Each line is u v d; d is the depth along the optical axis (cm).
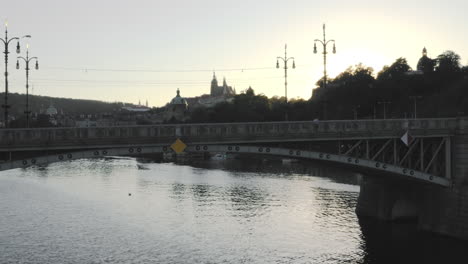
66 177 13188
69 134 4847
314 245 6084
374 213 7544
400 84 18050
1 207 8488
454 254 5706
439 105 15325
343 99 18950
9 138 4634
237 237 6450
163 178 12862
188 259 5538
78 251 5847
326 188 10494
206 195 9731
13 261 5459
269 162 18062
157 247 6009
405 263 5412
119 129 5031
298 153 5834
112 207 8506
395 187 7344
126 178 12900
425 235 6550
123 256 5650
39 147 4741
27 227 7012
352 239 6353
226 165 17088
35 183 11788
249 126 5562
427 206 6775
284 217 7575
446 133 6475
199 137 5344
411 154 6838
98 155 4969
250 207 8381
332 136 5962
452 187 6481
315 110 18862
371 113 18162
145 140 5122
